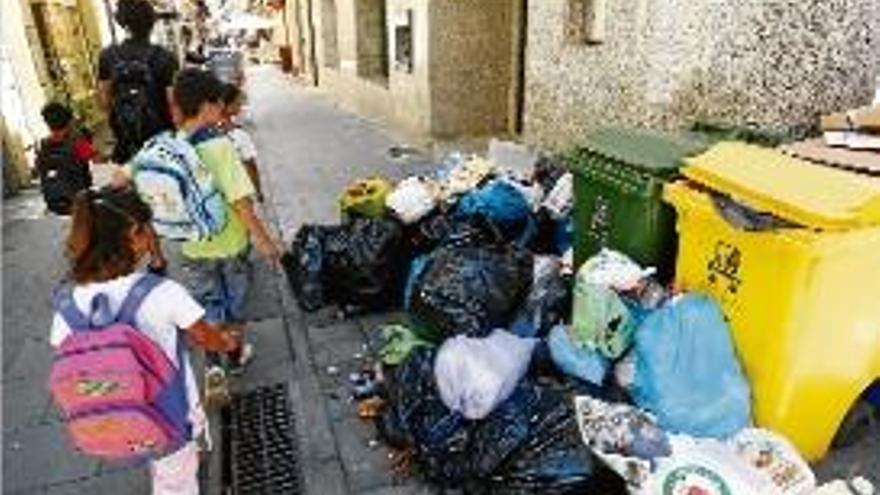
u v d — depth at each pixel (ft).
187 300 8.11
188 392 8.39
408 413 11.15
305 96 61.31
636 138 13.39
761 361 10.31
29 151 31.19
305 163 32.07
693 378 10.49
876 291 10.13
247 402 13.28
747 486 9.45
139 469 11.62
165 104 16.97
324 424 12.46
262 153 34.65
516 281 12.84
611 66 17.58
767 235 9.77
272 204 25.50
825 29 16.84
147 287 7.93
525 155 18.60
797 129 17.52
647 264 12.32
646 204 11.94
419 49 34.73
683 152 12.42
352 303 16.08
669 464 9.66
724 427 10.35
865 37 17.22
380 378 13.16
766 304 10.05
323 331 15.72
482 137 35.17
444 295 12.52
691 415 10.35
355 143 36.35
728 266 10.61
